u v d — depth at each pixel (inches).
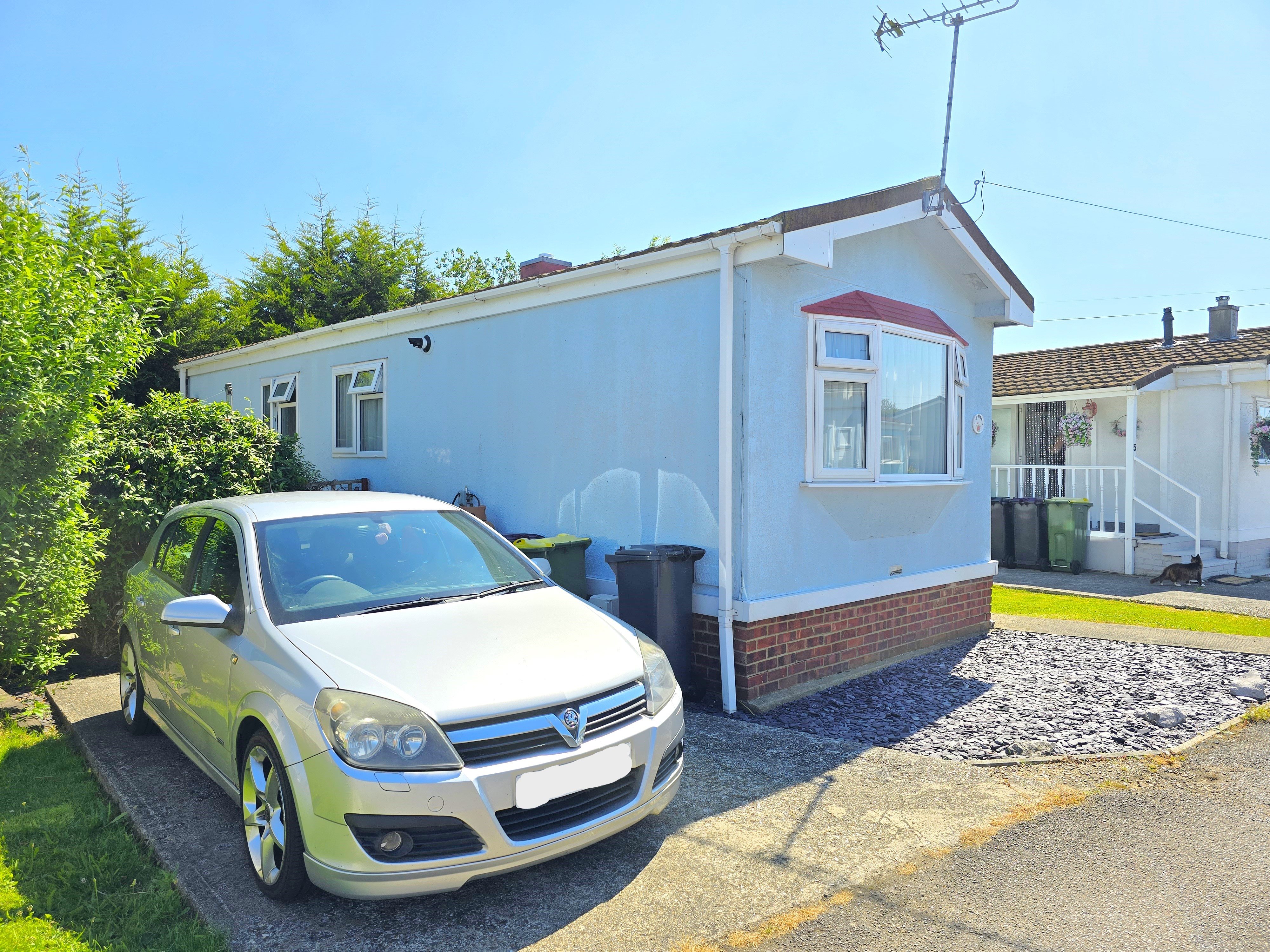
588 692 122.3
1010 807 152.9
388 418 362.3
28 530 210.8
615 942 109.7
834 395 248.4
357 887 106.4
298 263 903.1
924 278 286.7
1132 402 479.2
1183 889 122.3
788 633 232.4
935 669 263.0
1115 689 237.0
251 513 159.5
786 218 207.5
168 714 166.6
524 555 176.9
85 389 224.8
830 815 149.5
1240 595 406.6
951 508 304.3
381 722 109.2
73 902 120.0
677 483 238.7
